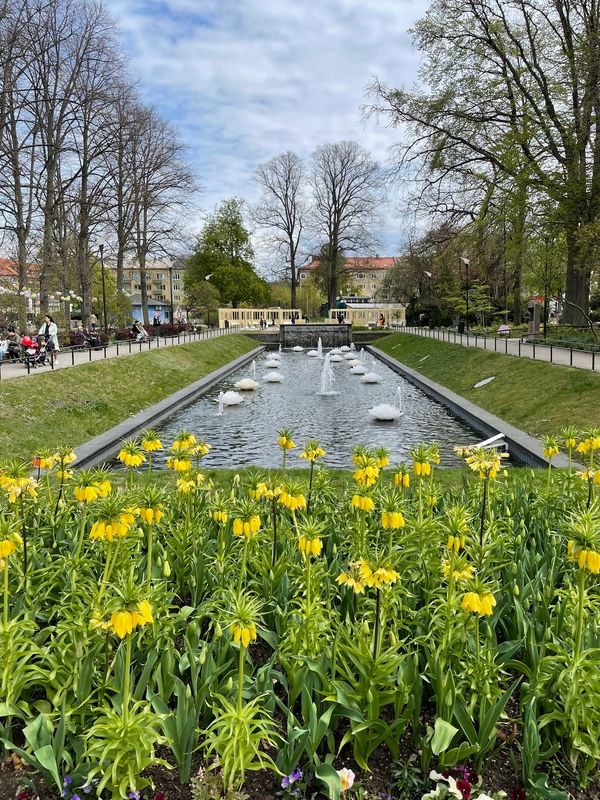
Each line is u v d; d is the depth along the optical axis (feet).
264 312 203.21
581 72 79.25
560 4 84.64
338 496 22.90
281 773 9.38
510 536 16.63
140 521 16.12
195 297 194.29
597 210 80.12
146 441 16.71
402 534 15.79
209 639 13.09
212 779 9.45
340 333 168.35
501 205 87.20
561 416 46.65
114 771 8.76
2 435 40.68
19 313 92.73
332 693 10.25
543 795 9.18
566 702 9.98
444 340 115.65
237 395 67.67
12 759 10.15
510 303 186.70
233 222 229.25
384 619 11.51
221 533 15.61
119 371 72.08
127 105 119.44
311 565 13.38
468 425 54.19
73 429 46.91
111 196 110.11
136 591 9.39
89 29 100.53
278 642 12.11
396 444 45.85
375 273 419.33
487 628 11.60
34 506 16.84
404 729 10.39
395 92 93.86
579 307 86.84
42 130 102.42
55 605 12.18
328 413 61.11
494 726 9.76
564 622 12.18
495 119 91.81
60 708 10.06
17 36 84.99
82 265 116.06
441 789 9.32
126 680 9.12
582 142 81.10
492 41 88.69
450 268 184.44
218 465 39.14
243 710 9.55
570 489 20.76
